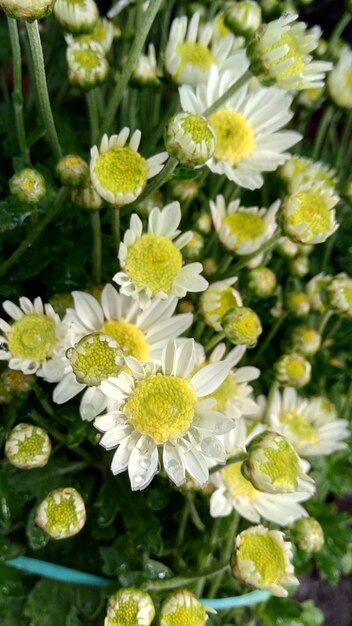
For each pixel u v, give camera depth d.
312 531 0.13
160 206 0.14
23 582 0.14
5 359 0.12
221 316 0.12
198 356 0.12
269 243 0.13
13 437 0.11
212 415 0.10
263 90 0.14
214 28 0.16
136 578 0.12
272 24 0.11
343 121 0.24
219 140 0.14
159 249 0.11
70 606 0.13
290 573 0.11
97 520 0.13
